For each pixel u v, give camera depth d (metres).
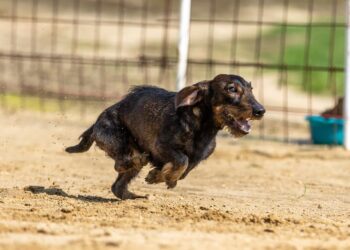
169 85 26.06
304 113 22.38
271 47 31.77
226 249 8.77
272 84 27.75
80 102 24.55
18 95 24.77
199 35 33.31
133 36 33.06
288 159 17.53
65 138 18.89
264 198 13.09
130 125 11.78
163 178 11.21
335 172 16.08
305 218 11.21
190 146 11.19
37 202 11.51
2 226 9.58
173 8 38.62
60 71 27.33
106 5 38.09
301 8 38.00
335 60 30.05
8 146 17.53
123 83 26.16
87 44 31.44
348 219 11.41
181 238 9.23
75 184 13.61
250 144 19.42
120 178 12.27
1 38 31.39
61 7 37.41
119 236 9.22
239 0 39.31
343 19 35.88
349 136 18.91
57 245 8.69
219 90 11.06
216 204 12.27
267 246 9.01
